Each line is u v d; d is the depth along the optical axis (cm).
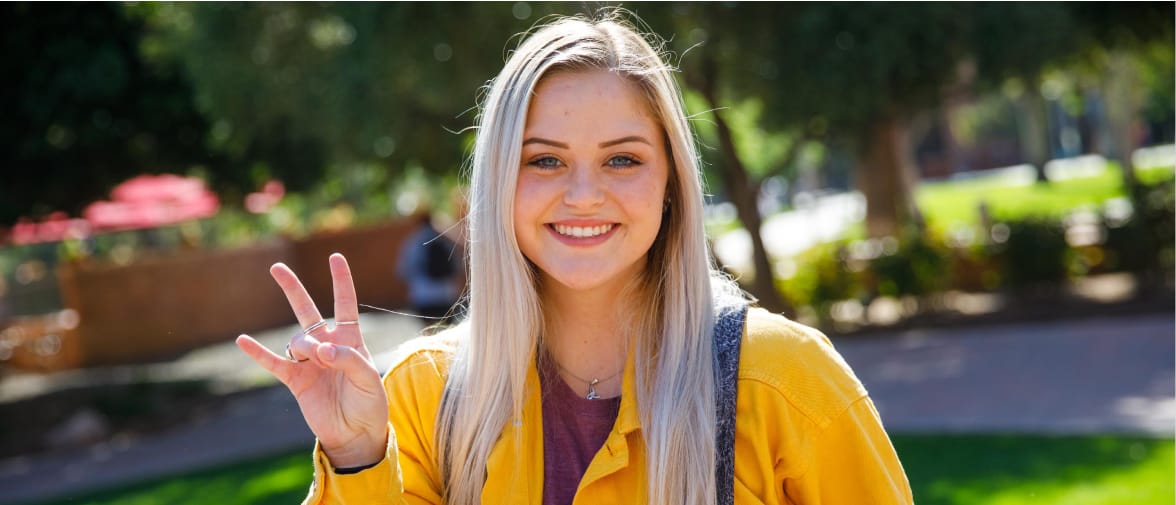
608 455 181
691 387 180
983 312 1323
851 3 1022
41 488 820
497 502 187
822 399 178
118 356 1780
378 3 955
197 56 1146
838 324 1362
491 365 188
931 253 1374
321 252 2281
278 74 1178
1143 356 929
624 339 194
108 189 1315
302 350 175
